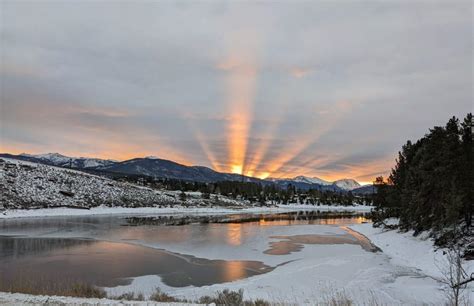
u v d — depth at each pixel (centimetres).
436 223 2998
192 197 12662
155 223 5884
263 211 12156
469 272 1830
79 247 3200
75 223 5412
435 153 3269
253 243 3616
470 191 2745
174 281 2025
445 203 2778
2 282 1850
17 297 1139
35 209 6756
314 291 1711
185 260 2680
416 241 3147
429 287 1692
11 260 2569
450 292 1510
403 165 5119
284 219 7694
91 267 2364
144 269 2338
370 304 1294
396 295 1573
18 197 7006
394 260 2625
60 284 1673
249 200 15738
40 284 1781
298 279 1997
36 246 3212
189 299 1443
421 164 3503
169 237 4022
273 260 2711
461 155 2827
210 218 7606
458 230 2658
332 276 2070
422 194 3272
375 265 2403
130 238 3881
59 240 3612
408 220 3916
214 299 1292
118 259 2666
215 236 4166
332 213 11188
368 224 5903
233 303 1159
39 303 1027
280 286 1830
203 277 2138
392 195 5197
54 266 2373
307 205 17700
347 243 3684
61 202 7512
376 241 3834
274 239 3947
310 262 2558
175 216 7919
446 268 2034
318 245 3516
